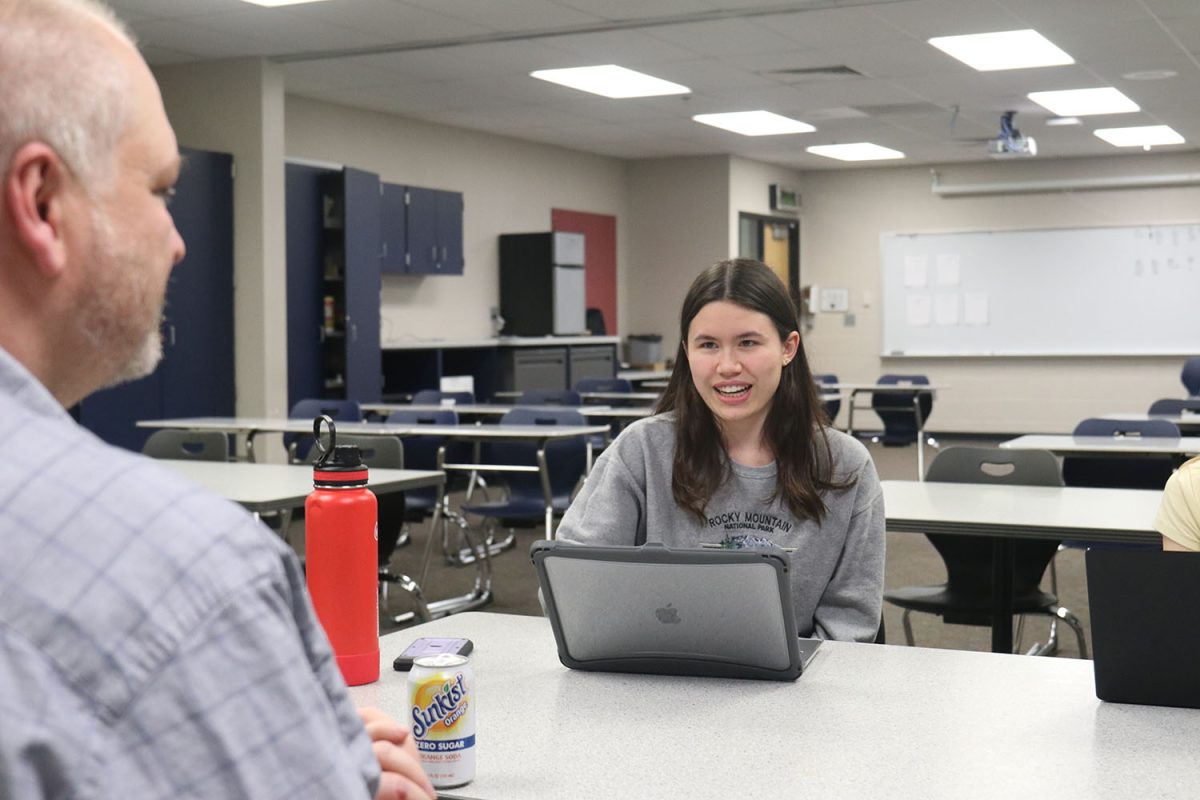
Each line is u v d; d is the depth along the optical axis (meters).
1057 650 4.40
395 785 0.95
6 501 0.62
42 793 0.57
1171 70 8.30
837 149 12.27
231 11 6.77
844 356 13.82
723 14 6.81
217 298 7.84
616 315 12.97
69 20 0.71
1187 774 1.21
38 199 0.69
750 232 13.26
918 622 4.86
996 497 3.51
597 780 1.21
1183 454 4.74
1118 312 12.59
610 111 10.02
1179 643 1.41
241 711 0.63
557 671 1.64
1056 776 1.20
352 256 8.59
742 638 1.54
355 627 1.54
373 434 5.59
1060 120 10.41
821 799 1.14
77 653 0.59
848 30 7.20
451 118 10.31
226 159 7.89
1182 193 12.28
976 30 7.18
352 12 6.79
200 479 4.09
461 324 10.84
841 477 2.03
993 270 13.12
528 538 7.02
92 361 0.74
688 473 2.06
